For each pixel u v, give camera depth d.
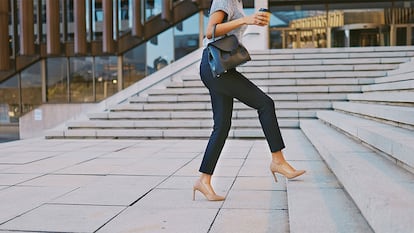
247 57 3.12
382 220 1.99
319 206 2.79
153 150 6.64
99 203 3.37
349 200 2.94
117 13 18.81
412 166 2.69
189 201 3.41
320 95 9.55
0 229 2.75
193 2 18.34
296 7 18.64
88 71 20.17
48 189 3.89
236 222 2.83
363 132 4.20
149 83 11.25
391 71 9.91
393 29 18.23
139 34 18.12
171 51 19.44
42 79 20.45
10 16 19.95
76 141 8.24
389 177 2.68
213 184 3.97
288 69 10.77
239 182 4.06
